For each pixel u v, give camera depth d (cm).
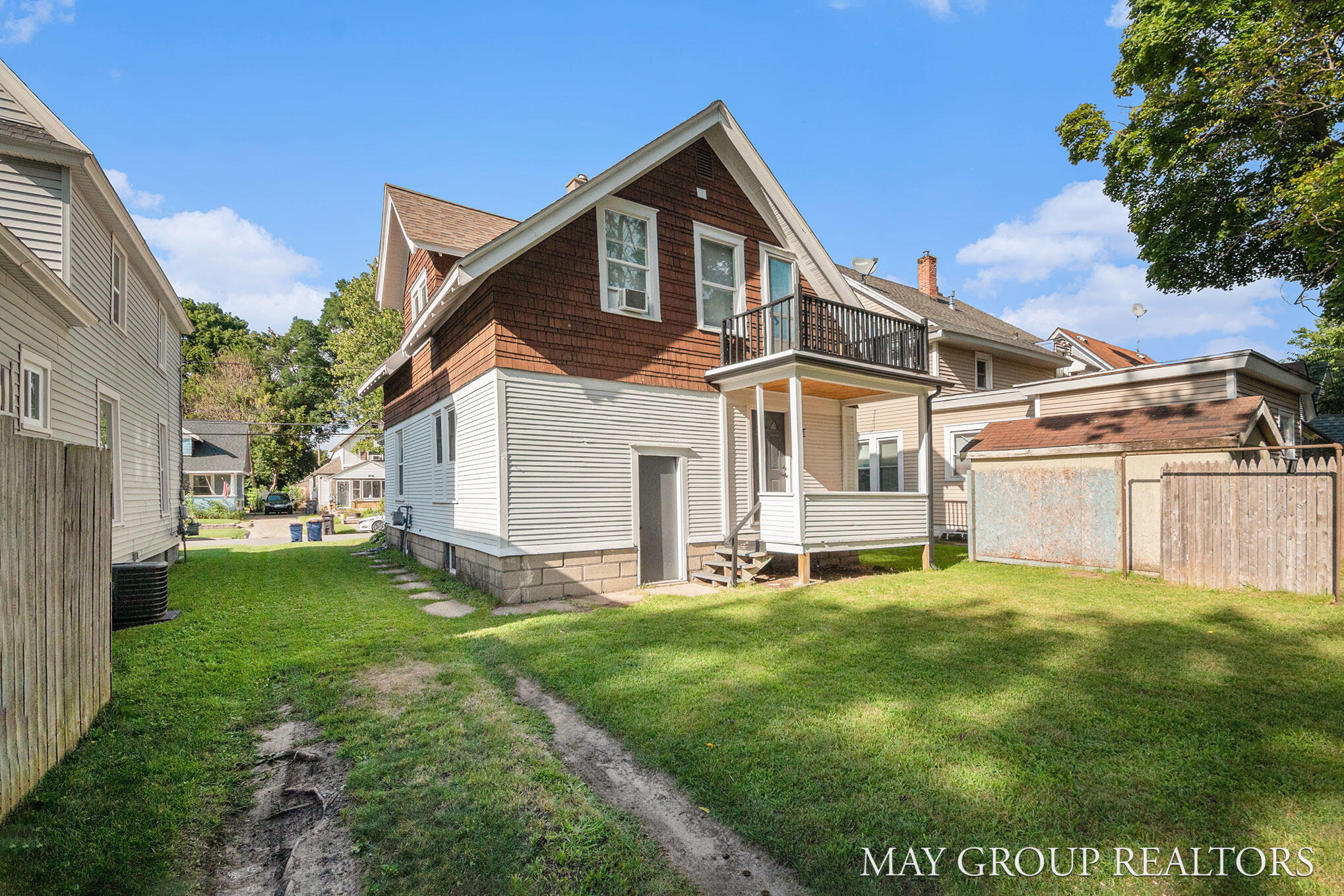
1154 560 956
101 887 251
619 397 977
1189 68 1311
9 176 795
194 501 3619
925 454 1120
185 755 372
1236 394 1240
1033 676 484
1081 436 1107
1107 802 299
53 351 766
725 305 1141
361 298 4009
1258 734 374
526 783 335
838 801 304
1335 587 745
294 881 262
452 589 969
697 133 1057
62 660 362
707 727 396
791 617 706
